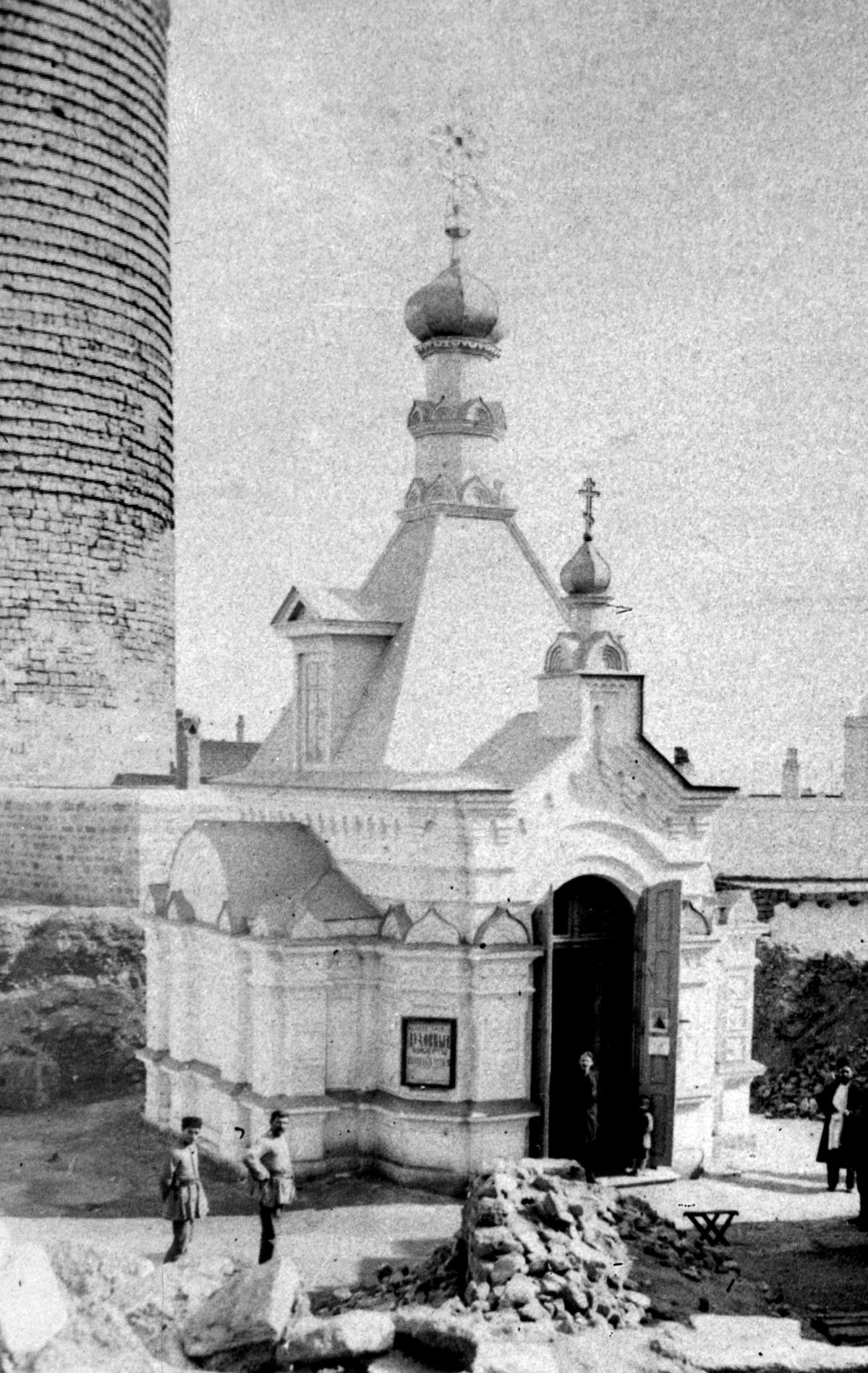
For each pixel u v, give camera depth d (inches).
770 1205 882.1
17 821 1588.3
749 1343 617.9
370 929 939.3
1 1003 1309.1
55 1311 545.3
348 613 1049.5
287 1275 624.4
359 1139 933.2
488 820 901.8
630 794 952.3
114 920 1395.2
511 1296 629.3
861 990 1374.3
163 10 1860.2
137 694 1846.7
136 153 1829.5
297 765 1079.0
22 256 1729.8
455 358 1132.5
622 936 968.9
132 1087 1278.3
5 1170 986.1
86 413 1781.5
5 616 1724.9
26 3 1721.2
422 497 1125.1
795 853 1605.6
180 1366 580.4
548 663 960.9
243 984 959.0
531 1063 914.7
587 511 975.0
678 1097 967.6
